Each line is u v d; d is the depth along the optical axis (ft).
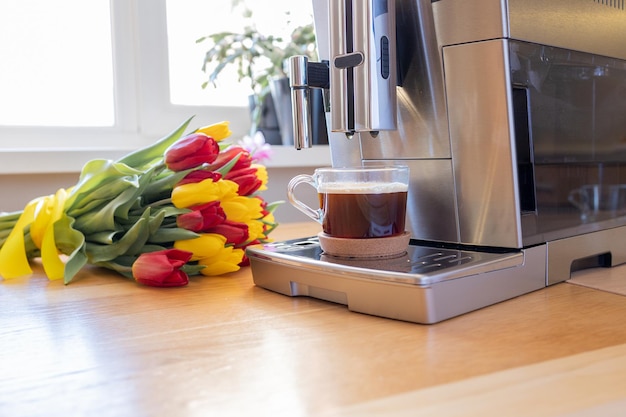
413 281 1.81
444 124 2.27
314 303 2.13
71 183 4.06
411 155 2.41
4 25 4.22
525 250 2.17
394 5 2.15
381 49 2.11
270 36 4.88
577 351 1.55
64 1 4.38
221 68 4.69
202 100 4.91
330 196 2.19
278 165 4.50
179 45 4.77
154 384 1.38
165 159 2.63
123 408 1.25
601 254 2.59
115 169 2.68
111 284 2.53
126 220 2.69
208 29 4.88
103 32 4.52
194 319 1.94
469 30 2.13
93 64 4.50
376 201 2.14
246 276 2.62
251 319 1.92
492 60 2.10
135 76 4.59
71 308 2.13
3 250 2.72
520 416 1.16
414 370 1.43
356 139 2.59
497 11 2.06
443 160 2.31
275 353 1.58
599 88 2.57
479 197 2.23
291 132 4.65
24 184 3.92
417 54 2.28
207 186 2.51
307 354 1.57
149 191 2.69
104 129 4.52
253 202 2.74
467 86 2.18
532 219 2.21
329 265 2.05
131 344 1.69
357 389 1.32
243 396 1.30
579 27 2.42
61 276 2.66
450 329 1.77
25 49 4.29
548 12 2.25
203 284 2.48
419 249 2.29
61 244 2.77
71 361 1.55
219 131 2.77
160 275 2.37
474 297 1.96
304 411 1.21
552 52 2.30
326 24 2.64
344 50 2.12
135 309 2.09
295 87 2.32
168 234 2.53
